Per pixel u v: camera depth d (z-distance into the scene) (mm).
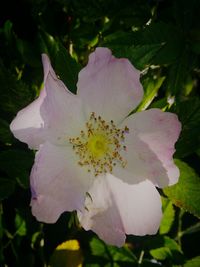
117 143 88
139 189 89
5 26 102
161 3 100
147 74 92
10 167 89
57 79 78
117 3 98
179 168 87
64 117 85
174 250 100
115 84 83
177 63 92
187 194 86
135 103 84
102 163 91
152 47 88
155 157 85
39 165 79
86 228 87
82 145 89
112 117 86
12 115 90
